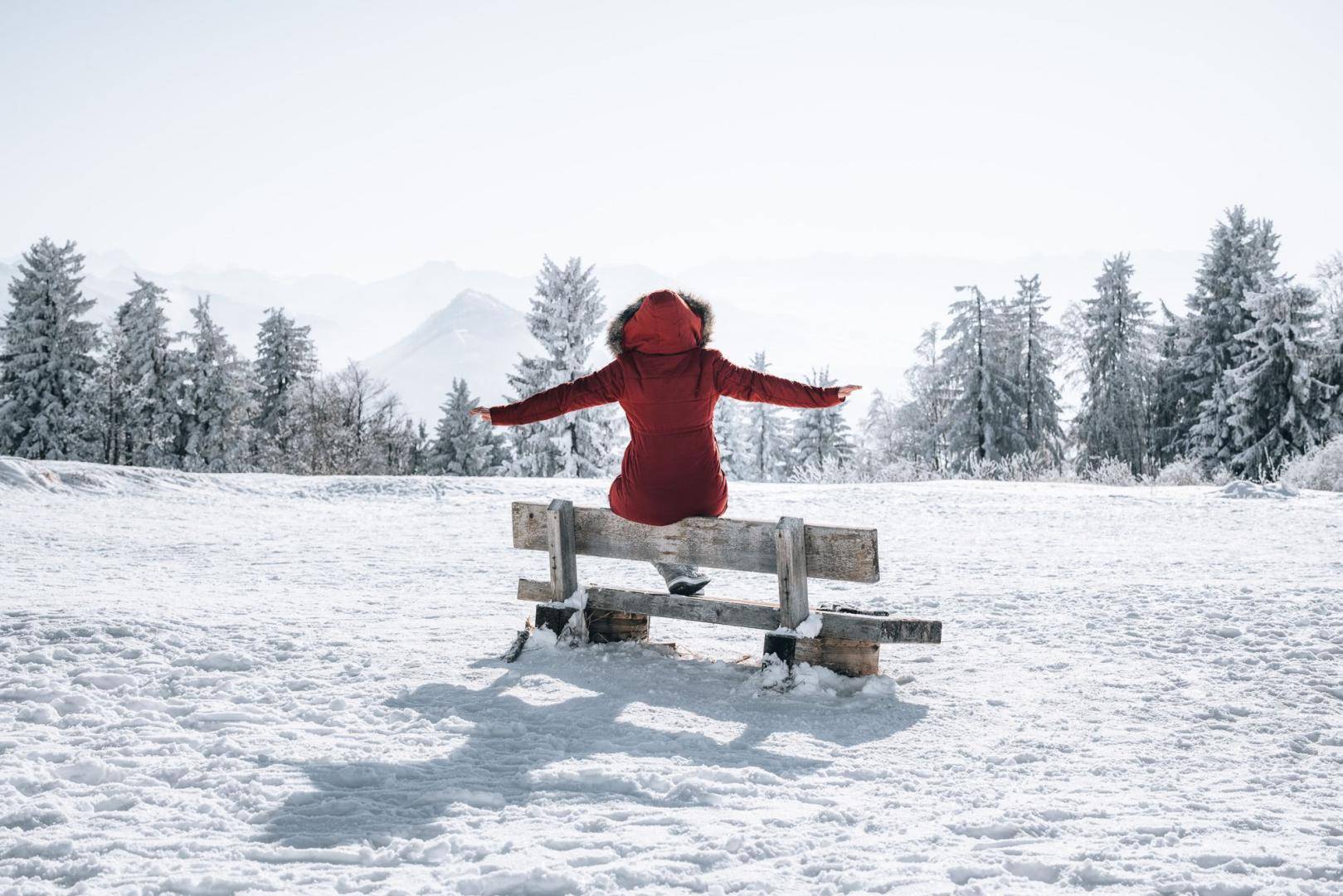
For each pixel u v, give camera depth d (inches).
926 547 482.0
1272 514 642.2
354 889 108.0
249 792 139.0
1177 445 1787.6
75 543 472.1
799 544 201.0
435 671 211.5
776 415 2679.6
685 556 213.5
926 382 2078.0
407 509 725.3
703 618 213.8
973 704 191.3
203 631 245.0
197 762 152.3
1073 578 360.2
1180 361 1796.3
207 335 1964.8
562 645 227.8
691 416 200.7
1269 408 1533.0
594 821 128.0
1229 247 1754.4
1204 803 136.7
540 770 147.3
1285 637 243.0
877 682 201.8
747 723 176.4
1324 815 131.8
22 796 135.0
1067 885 109.4
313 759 153.6
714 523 209.2
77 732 166.9
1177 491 836.6
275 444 2150.6
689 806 134.7
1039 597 314.7
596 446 1775.3
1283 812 133.1
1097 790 143.1
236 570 397.4
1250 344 1662.2
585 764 150.1
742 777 146.1
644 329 195.8
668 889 108.3
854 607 220.7
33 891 106.2
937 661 229.0
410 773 148.2
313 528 581.3
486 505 753.0
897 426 2145.7
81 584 339.3
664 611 219.0
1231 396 1572.3
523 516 237.0
